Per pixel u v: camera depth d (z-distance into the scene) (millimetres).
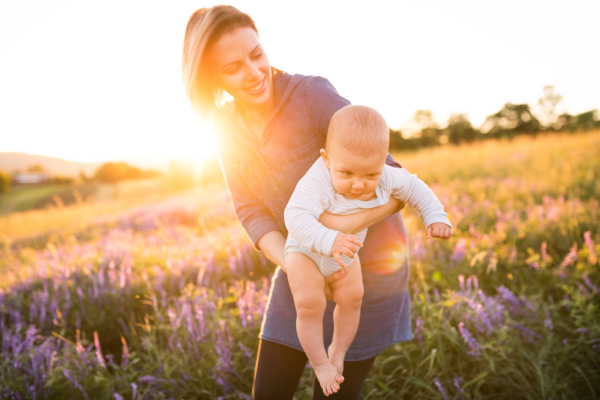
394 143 49938
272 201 1900
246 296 3293
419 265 3824
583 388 2541
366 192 1438
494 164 10414
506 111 56625
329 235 1341
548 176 7695
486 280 3785
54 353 3004
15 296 4379
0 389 2662
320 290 1517
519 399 2516
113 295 4094
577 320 2855
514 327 2908
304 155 1756
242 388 2771
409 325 2029
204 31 1550
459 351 2727
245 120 1876
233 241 5180
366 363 1778
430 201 1554
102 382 2795
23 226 13195
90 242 7785
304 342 1512
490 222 5363
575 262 3783
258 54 1622
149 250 5738
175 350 2996
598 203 5609
